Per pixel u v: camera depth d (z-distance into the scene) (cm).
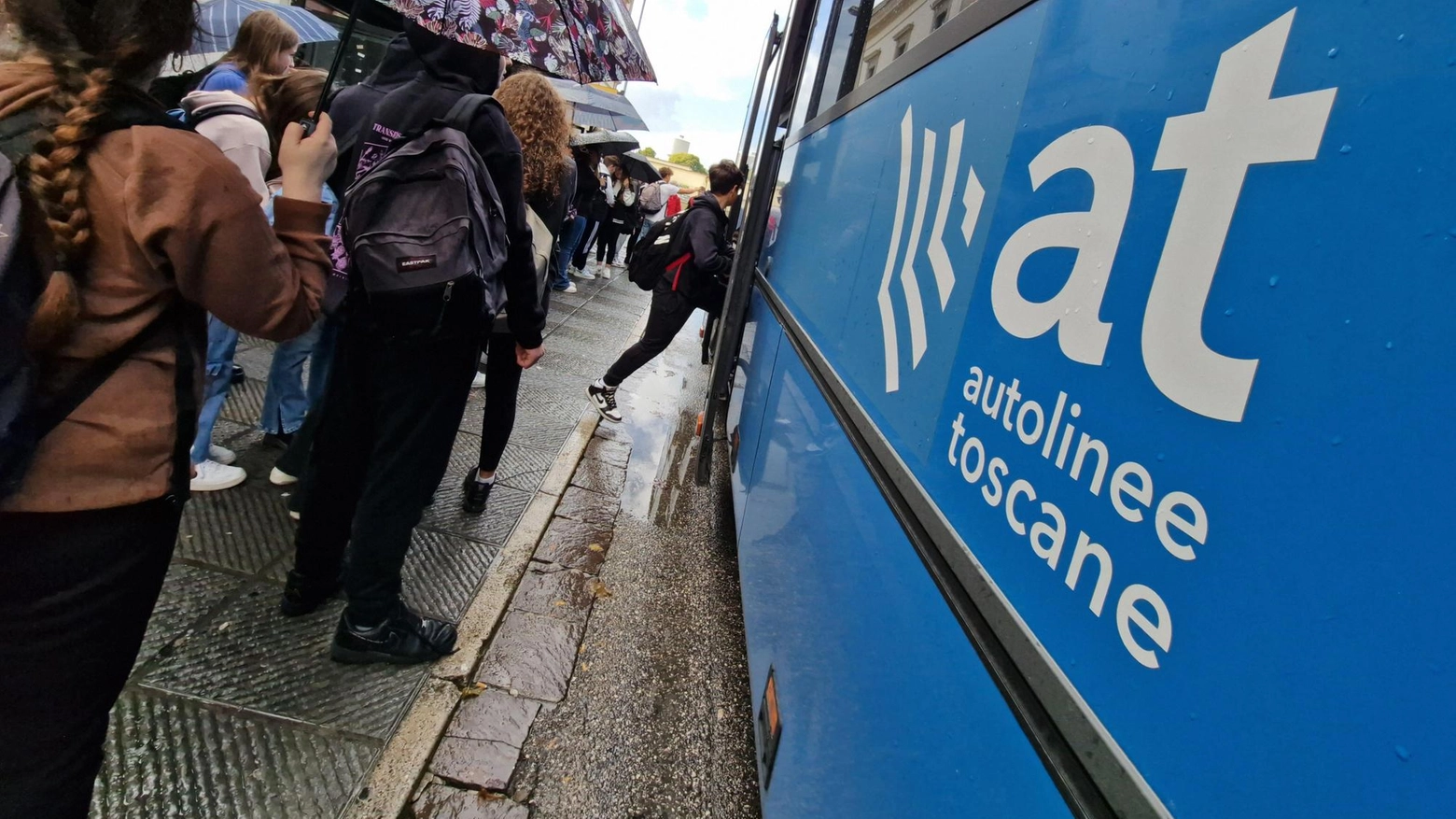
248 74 297
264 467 352
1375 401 54
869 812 128
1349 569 54
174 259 116
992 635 98
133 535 122
